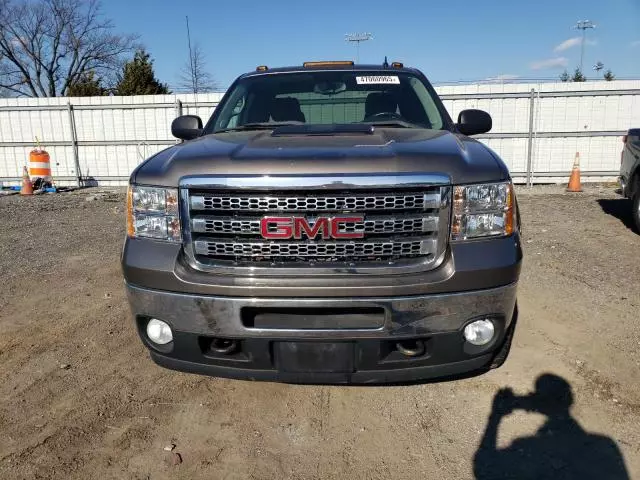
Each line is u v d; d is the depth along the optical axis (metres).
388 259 2.57
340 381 2.66
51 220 9.67
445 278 2.52
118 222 9.35
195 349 2.69
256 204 2.54
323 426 2.94
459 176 2.58
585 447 2.70
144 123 15.39
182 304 2.61
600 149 14.06
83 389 3.33
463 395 3.19
